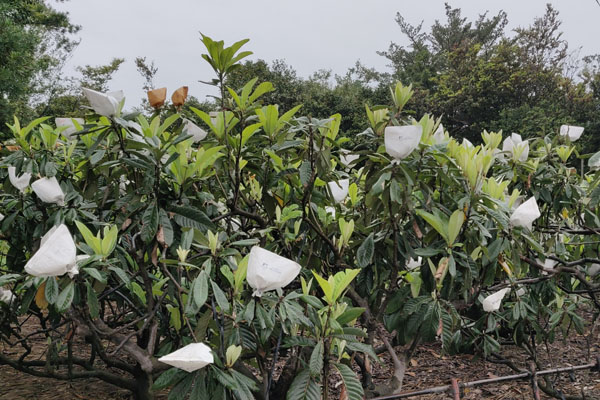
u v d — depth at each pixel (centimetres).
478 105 2673
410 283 247
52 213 277
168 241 207
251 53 230
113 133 251
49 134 290
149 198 220
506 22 4078
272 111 254
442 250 230
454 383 206
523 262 300
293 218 279
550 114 2512
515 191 269
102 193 288
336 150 293
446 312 233
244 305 207
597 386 415
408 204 229
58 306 179
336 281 198
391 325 250
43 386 416
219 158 250
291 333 216
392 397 204
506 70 2738
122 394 402
